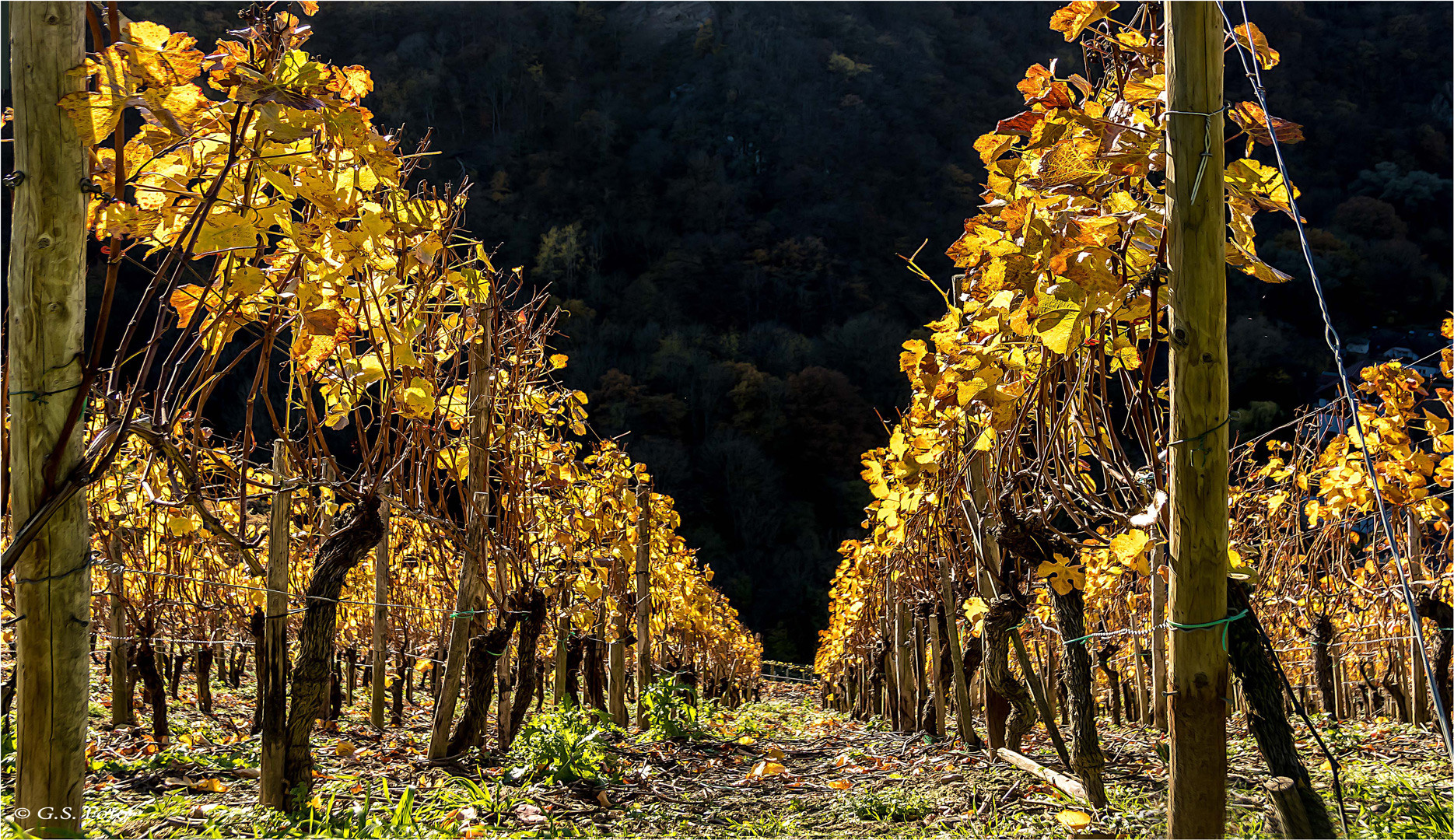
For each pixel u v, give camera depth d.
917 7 69.50
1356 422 1.69
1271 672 1.94
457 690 4.12
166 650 6.39
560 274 48.66
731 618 13.66
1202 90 1.87
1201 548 1.90
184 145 2.17
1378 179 45.09
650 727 6.25
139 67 1.78
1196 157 1.87
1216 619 1.90
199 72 1.89
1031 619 5.48
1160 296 2.03
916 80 63.62
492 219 48.47
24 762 1.77
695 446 44.44
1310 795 1.85
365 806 2.97
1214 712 1.91
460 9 61.31
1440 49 51.91
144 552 4.78
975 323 2.63
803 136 61.94
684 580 9.73
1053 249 1.98
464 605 4.16
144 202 2.16
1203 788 1.90
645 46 67.88
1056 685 6.38
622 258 56.44
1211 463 1.88
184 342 2.53
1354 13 55.81
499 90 58.06
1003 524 3.37
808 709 13.65
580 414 5.20
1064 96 2.11
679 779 4.47
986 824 3.35
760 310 54.06
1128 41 2.31
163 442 2.24
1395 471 4.64
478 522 4.17
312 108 1.96
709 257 55.25
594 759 4.27
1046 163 2.02
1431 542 5.86
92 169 1.93
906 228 57.09
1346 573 5.99
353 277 2.91
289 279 2.65
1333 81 52.16
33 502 1.76
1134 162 1.96
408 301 3.54
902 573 6.25
